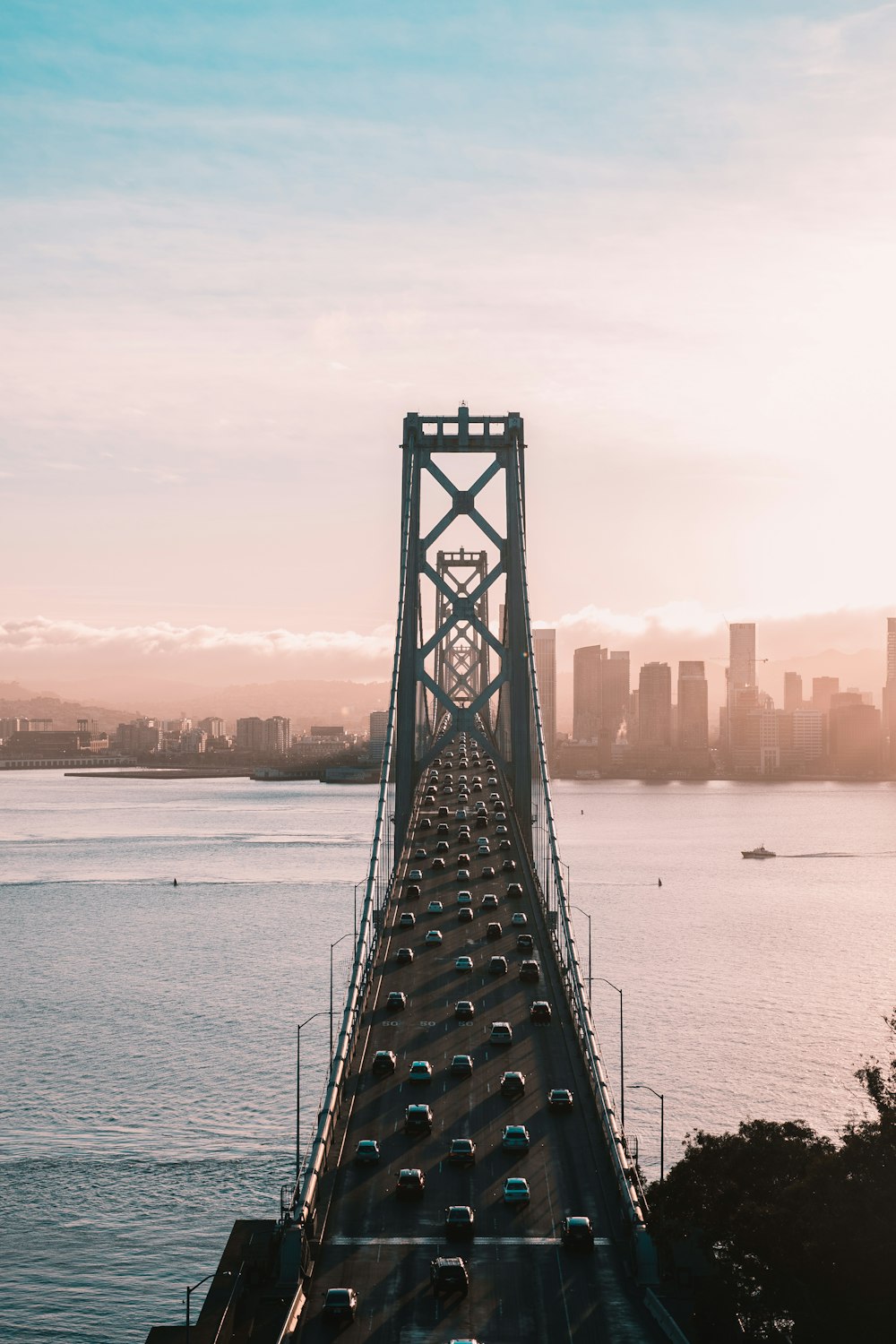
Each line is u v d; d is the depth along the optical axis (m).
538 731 120.31
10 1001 149.38
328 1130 64.06
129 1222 85.31
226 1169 93.94
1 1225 85.19
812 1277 56.59
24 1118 105.62
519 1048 76.19
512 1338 48.09
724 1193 64.62
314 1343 47.75
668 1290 56.38
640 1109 108.31
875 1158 61.69
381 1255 54.44
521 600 129.00
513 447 131.50
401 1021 81.06
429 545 133.50
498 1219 57.28
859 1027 136.25
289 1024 136.38
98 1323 72.94
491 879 117.44
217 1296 63.41
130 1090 113.06
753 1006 145.38
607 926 199.75
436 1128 66.31
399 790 125.88
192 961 172.00
